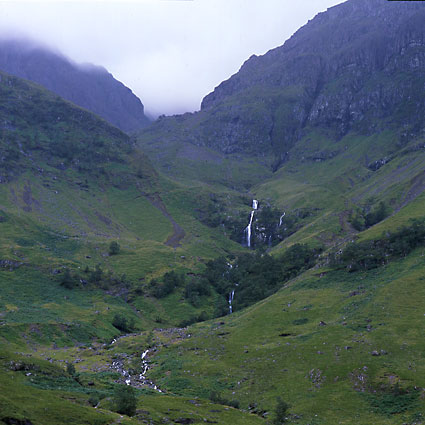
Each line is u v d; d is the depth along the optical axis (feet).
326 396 309.63
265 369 376.07
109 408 240.32
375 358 345.92
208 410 276.82
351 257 618.44
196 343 480.64
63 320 587.27
